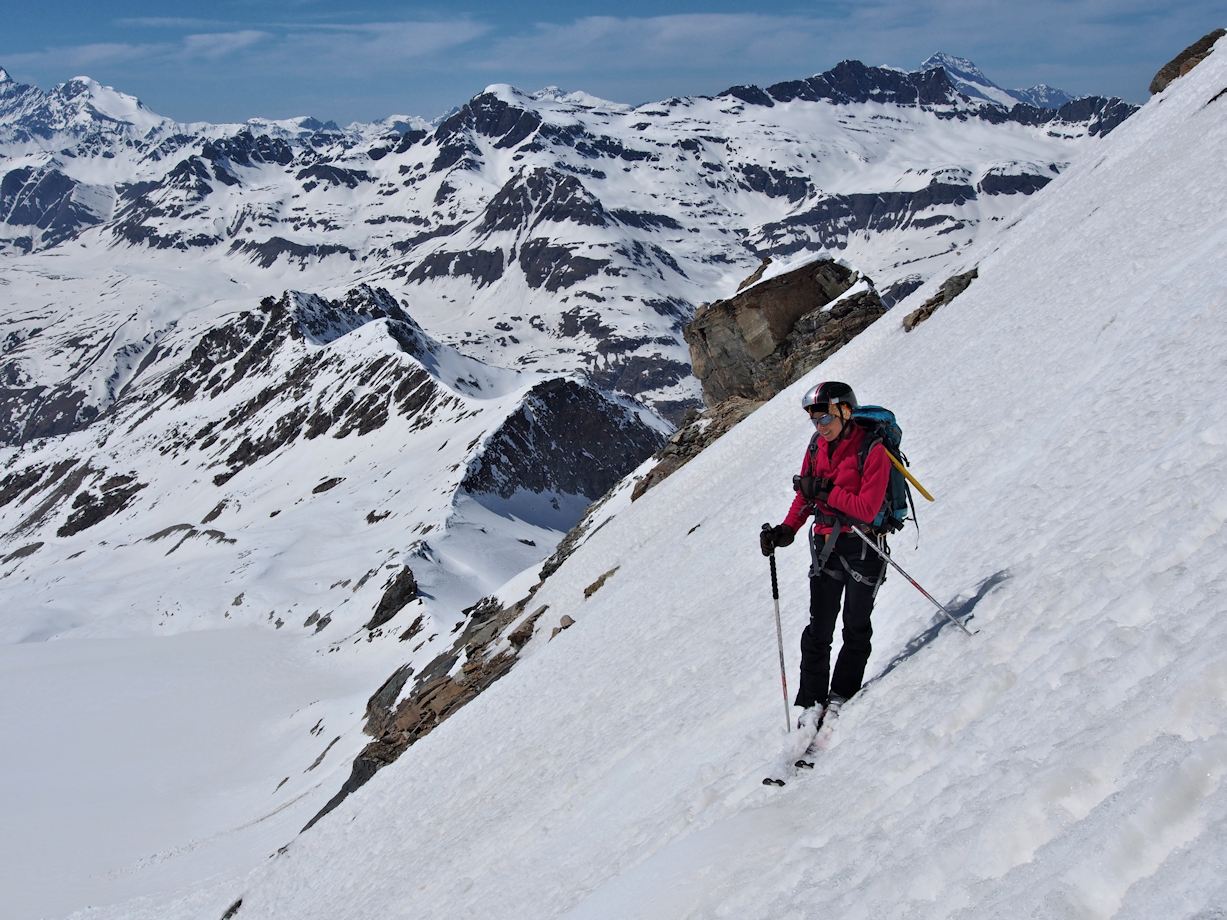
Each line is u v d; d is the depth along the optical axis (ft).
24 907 197.98
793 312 152.46
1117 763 12.69
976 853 13.05
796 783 22.18
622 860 28.02
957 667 21.48
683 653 52.90
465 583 497.46
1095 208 91.30
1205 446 22.49
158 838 246.06
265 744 326.03
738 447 122.31
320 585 551.59
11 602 654.53
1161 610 16.05
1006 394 53.42
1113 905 10.36
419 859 59.36
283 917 79.46
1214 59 118.52
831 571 23.81
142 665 442.09
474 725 85.71
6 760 333.01
